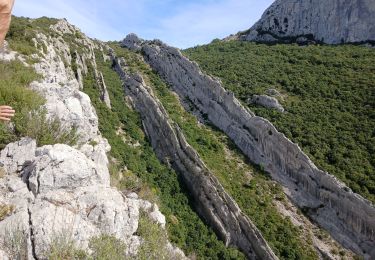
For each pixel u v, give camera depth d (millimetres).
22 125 15328
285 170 56344
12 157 13672
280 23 116312
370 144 55438
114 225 12648
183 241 41406
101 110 60219
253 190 52750
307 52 92500
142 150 58438
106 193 13477
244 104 71125
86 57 71250
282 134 58156
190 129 64812
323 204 50562
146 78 80250
